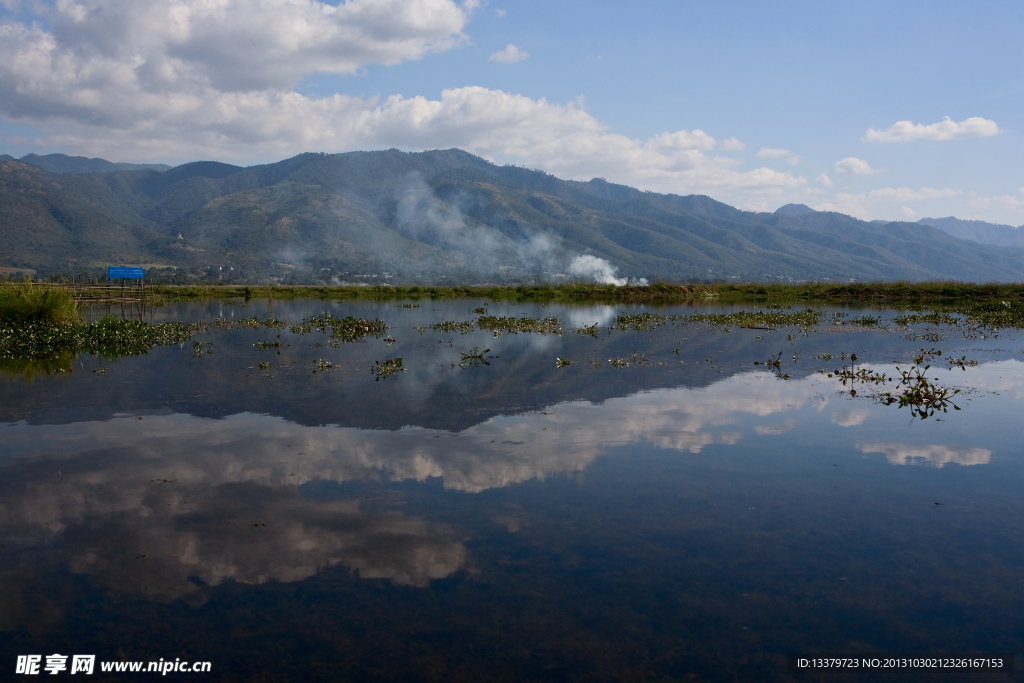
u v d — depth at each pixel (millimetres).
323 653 2852
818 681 2664
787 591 3396
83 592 3344
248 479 4953
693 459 5578
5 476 5000
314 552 3770
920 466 5441
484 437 6207
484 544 3895
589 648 2896
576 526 4164
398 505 4469
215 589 3371
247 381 9258
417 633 3004
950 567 3670
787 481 5039
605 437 6246
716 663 2795
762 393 8508
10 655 2820
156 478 4969
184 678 2660
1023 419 7117
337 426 6613
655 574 3559
